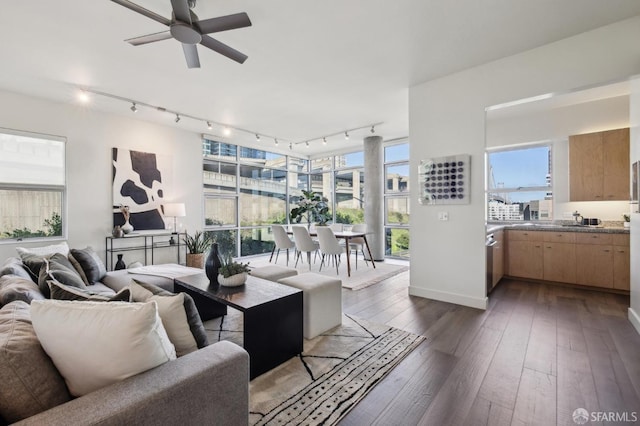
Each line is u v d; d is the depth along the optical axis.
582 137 4.35
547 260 4.29
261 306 2.02
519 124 4.93
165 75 3.37
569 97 4.19
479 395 1.76
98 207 4.49
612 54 2.49
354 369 2.05
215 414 1.10
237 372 1.18
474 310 3.18
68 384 1.03
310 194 7.01
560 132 4.59
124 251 4.77
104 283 3.05
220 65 3.15
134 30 2.49
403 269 5.38
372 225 6.34
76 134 4.29
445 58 3.05
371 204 6.34
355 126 5.55
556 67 2.75
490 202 5.42
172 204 5.02
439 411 1.63
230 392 1.15
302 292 2.32
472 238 3.28
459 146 3.35
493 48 2.86
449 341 2.45
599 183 4.22
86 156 4.38
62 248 3.18
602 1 2.20
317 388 1.84
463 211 3.34
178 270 3.39
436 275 3.57
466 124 3.30
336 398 1.74
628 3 2.22
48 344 0.99
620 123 4.16
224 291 2.31
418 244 3.71
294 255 7.05
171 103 4.25
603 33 2.53
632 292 2.80
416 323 2.84
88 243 4.39
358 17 2.39
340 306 2.82
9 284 1.67
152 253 5.08
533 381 1.89
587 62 2.60
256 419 1.57
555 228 4.22
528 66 2.89
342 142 6.86
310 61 3.10
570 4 2.23
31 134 3.91
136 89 3.75
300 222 7.97
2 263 3.73
